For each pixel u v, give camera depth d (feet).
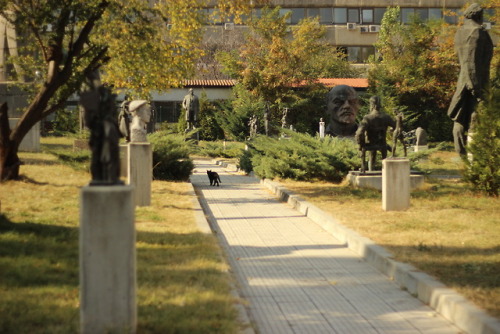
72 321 19.76
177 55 71.61
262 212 51.65
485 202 52.29
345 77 228.22
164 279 25.58
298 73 192.24
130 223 18.17
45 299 22.13
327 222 42.57
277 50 194.08
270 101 193.26
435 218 43.45
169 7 68.03
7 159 59.36
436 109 183.83
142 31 62.85
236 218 48.26
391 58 189.78
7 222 36.35
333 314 23.21
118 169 19.13
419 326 21.75
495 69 132.36
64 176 66.95
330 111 110.11
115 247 18.04
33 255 28.99
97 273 18.02
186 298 22.71
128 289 18.19
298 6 241.14
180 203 52.24
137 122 66.28
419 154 71.36
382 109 176.35
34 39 73.15
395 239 35.29
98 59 63.98
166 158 74.38
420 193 59.16
